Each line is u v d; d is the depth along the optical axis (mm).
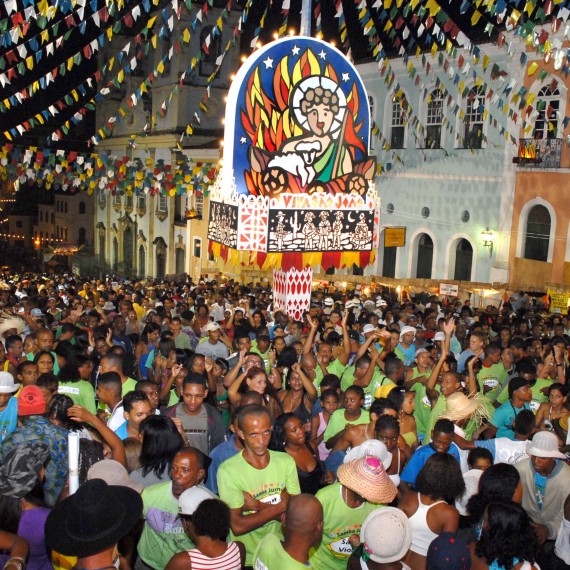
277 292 15156
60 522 3775
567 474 5910
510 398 7875
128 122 48156
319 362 9508
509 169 24297
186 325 13078
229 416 8828
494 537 4445
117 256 53438
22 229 75438
